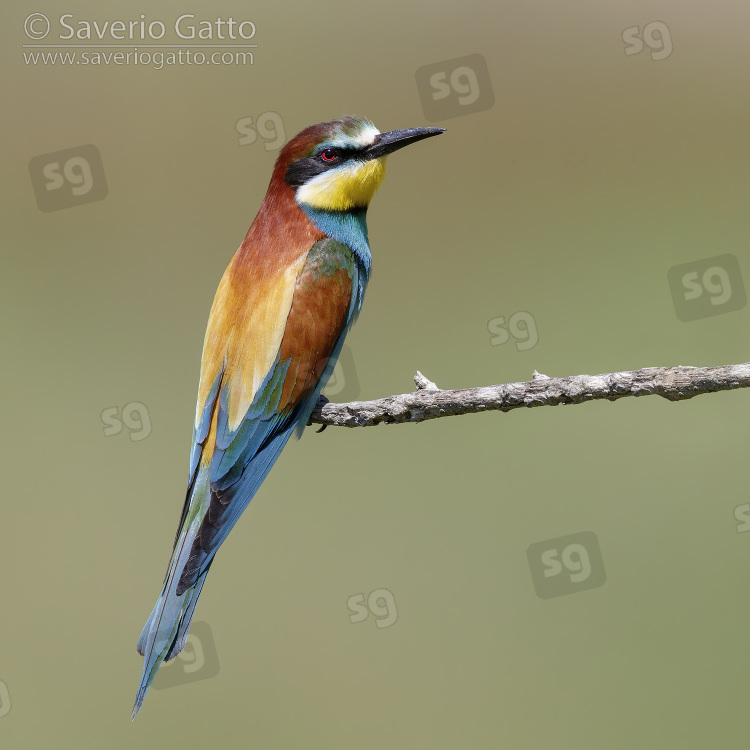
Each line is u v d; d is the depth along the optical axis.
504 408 5.13
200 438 5.99
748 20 13.63
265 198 6.59
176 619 5.40
